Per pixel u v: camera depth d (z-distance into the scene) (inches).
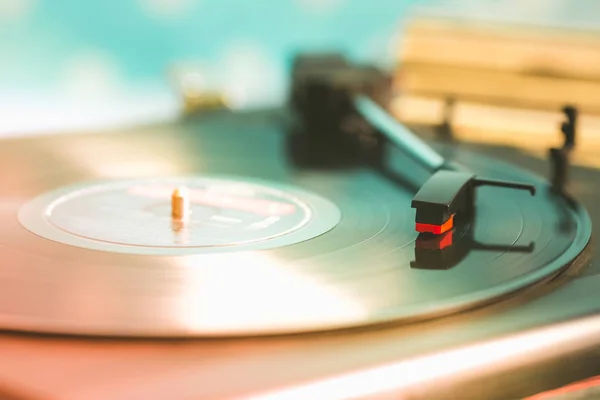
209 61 40.0
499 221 23.1
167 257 21.2
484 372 18.6
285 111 33.5
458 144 29.8
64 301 19.5
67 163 27.0
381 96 31.1
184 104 35.2
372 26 40.3
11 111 37.8
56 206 23.7
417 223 22.4
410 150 27.1
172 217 23.2
